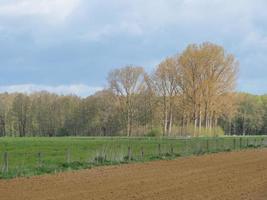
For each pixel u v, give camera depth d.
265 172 28.50
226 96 102.00
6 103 140.50
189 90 103.06
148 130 123.38
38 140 73.56
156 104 122.06
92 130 138.12
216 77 101.69
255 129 156.00
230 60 101.44
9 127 140.38
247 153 44.47
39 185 21.80
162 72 112.62
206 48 101.62
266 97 157.00
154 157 37.88
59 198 18.25
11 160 36.72
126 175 26.11
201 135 102.00
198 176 26.05
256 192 20.69
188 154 42.12
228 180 24.55
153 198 18.44
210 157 39.53
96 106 136.50
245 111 152.50
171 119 114.06
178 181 23.77
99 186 21.58
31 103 140.12
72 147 53.62
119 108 129.38
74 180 23.70
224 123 148.88
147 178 24.83
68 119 139.75
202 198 18.70
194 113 103.44
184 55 103.50
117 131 133.25
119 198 18.31
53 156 40.75
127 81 127.75
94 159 33.84
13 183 22.48
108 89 129.62
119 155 36.06
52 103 140.62
